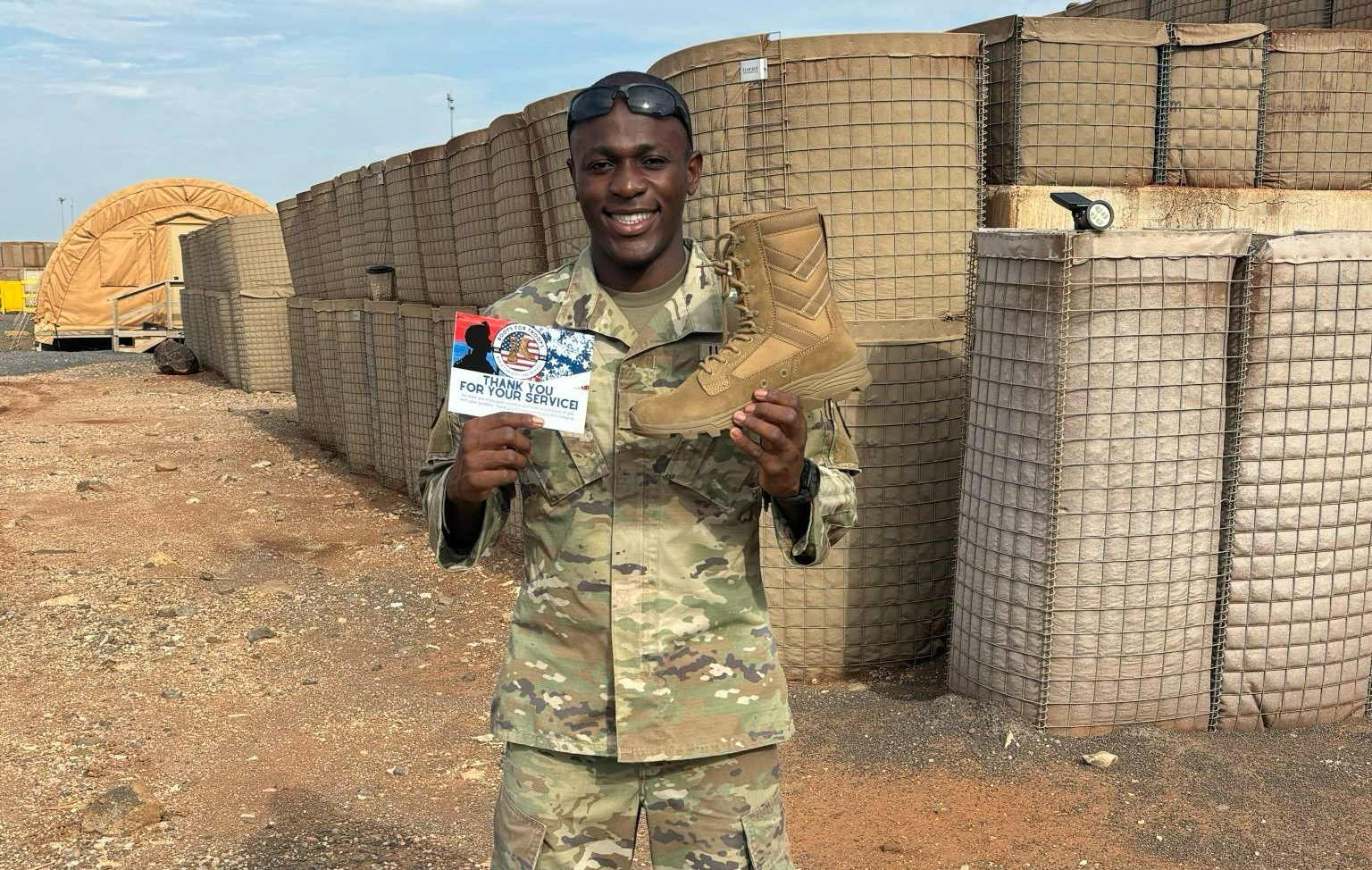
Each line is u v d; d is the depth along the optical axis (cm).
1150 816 356
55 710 477
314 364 1198
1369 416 414
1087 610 409
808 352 197
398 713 482
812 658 507
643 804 217
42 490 966
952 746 411
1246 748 404
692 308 210
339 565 737
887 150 481
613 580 206
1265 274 399
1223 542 412
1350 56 546
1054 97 509
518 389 201
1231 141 536
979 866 332
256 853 354
